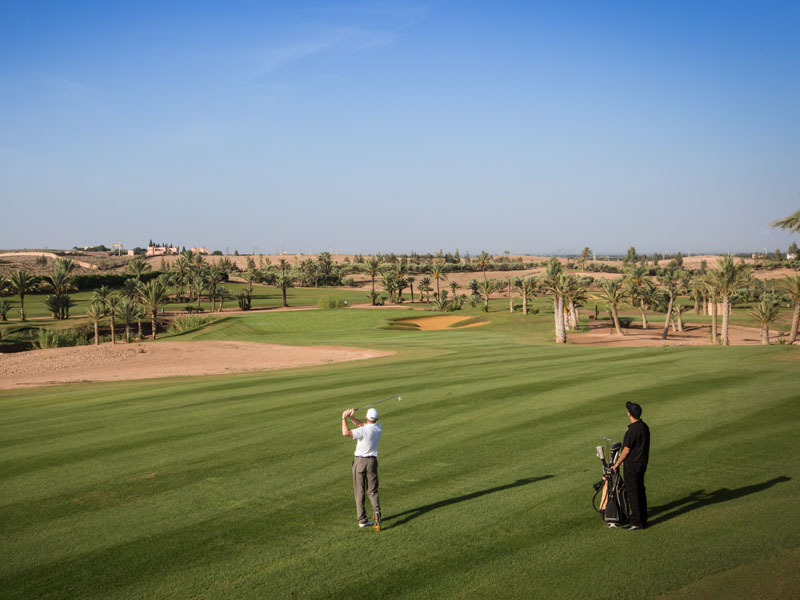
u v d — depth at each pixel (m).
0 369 46.44
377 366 33.62
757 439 13.62
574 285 60.66
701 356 28.66
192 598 7.74
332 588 7.81
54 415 21.30
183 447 15.55
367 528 9.77
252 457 14.30
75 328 92.94
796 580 7.38
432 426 16.52
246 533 9.78
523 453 13.51
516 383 22.91
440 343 56.16
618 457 9.38
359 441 9.80
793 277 58.22
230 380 30.14
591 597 7.25
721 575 7.61
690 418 15.88
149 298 87.69
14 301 130.50
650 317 103.75
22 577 8.55
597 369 25.86
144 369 43.81
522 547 8.73
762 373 22.31
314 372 32.31
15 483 12.98
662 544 8.59
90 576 8.49
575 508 10.12
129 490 12.22
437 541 9.10
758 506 9.77
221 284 177.12
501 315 96.75
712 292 66.06
